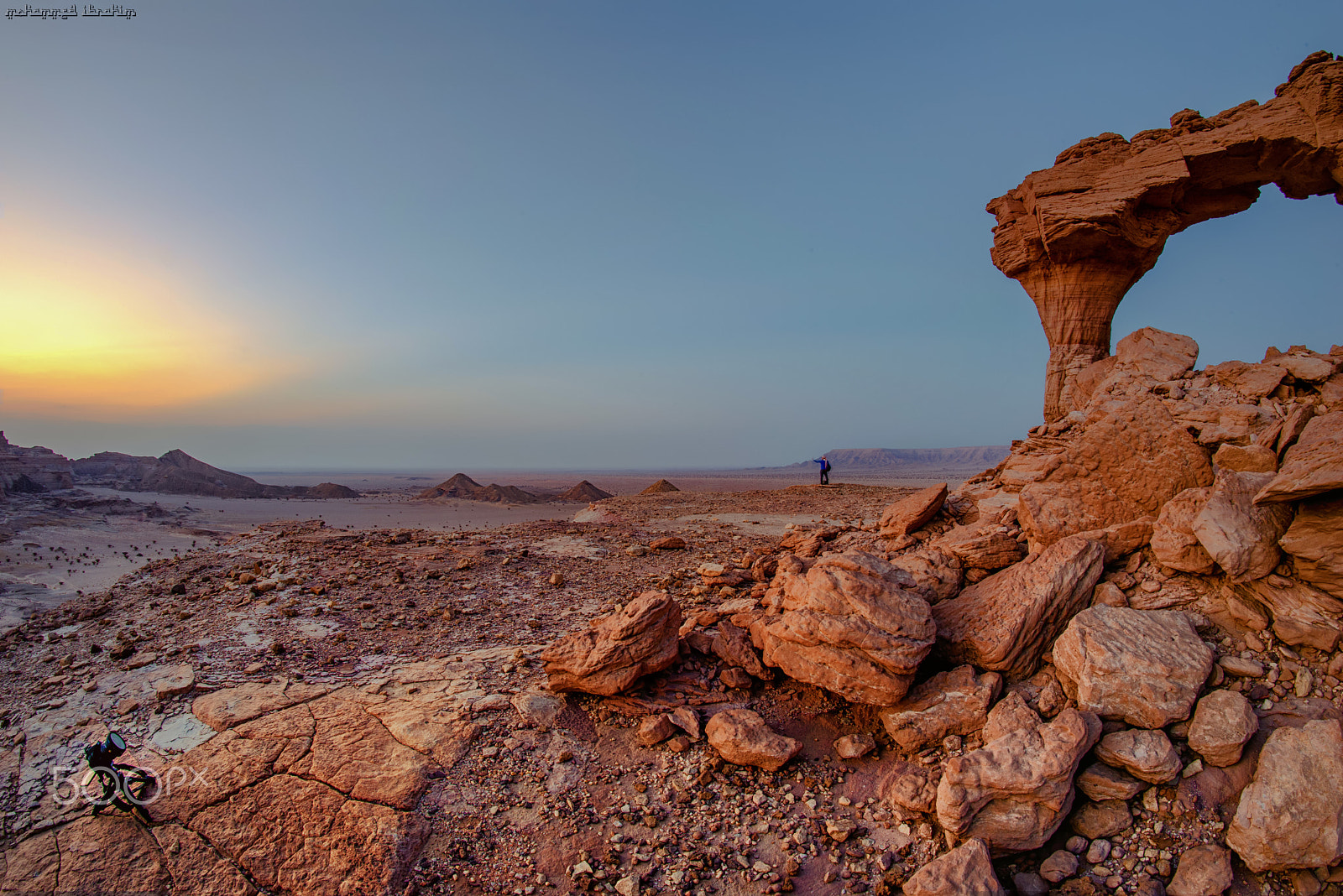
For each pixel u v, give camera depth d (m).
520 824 6.91
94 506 45.47
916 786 6.95
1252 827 5.57
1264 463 8.59
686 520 21.09
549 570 14.49
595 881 6.29
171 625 11.27
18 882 6.18
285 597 12.46
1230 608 7.57
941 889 5.59
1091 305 17.05
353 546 16.70
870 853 6.54
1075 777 6.50
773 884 6.24
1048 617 7.98
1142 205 15.66
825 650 8.01
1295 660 7.00
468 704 8.52
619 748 7.99
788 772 7.58
